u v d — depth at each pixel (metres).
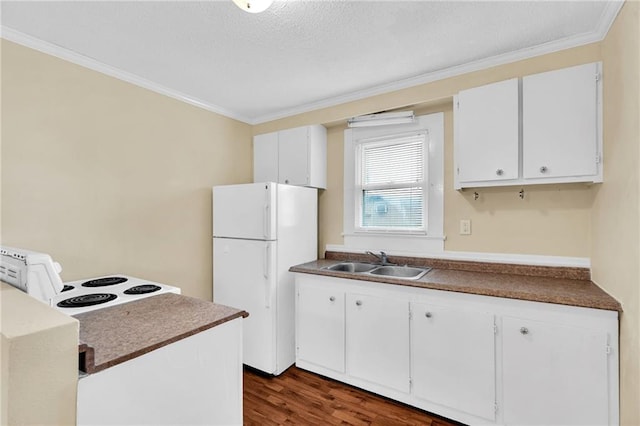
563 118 1.75
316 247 2.95
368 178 2.88
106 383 0.96
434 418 1.92
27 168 1.78
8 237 1.71
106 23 1.66
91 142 2.06
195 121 2.76
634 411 1.28
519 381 1.67
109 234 2.15
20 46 1.75
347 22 1.66
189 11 1.56
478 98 1.99
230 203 2.67
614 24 1.50
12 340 0.73
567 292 1.64
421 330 1.97
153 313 1.39
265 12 1.58
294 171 2.95
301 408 2.04
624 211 1.37
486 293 1.73
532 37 1.81
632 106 1.27
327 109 2.84
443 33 1.77
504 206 2.22
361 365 2.21
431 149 2.52
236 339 1.40
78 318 1.32
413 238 2.60
